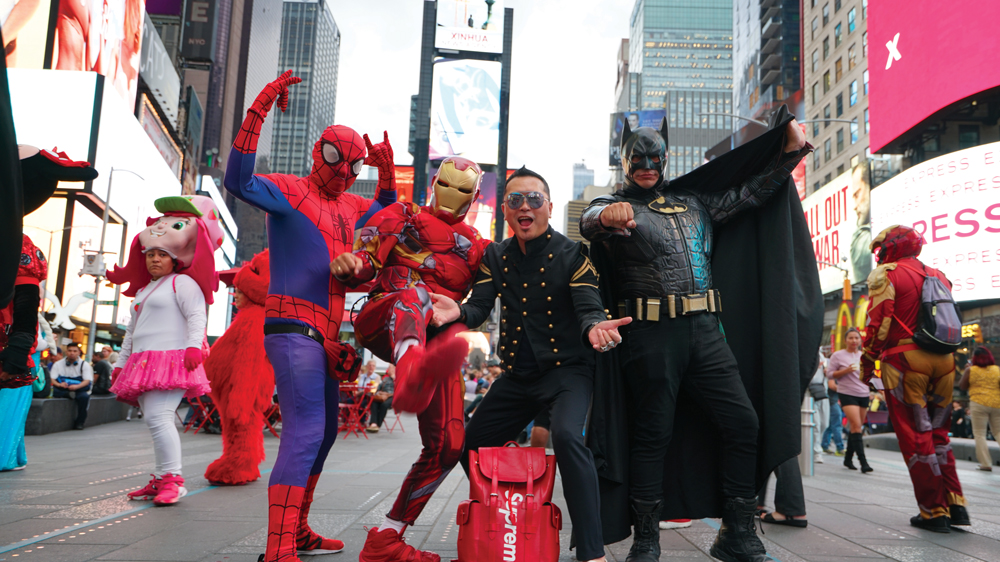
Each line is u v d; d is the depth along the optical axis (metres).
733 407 3.13
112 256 37.66
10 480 5.60
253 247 92.81
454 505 4.81
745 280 3.55
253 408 5.52
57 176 3.18
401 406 2.53
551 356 2.97
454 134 91.00
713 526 4.23
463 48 95.50
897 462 10.19
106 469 6.48
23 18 37.47
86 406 13.19
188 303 4.64
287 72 2.83
